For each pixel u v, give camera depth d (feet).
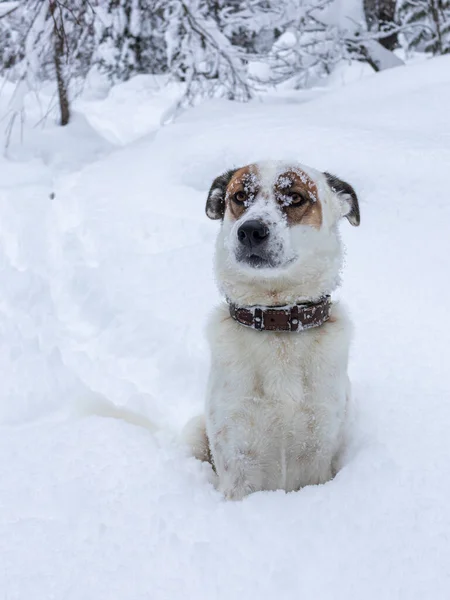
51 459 3.16
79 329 5.16
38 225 6.79
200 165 6.75
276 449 2.95
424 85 7.97
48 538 2.50
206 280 5.31
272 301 2.91
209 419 3.02
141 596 2.16
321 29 11.21
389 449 2.98
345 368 3.00
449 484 2.67
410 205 5.52
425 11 13.34
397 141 6.21
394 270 4.86
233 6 11.07
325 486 2.79
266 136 6.72
